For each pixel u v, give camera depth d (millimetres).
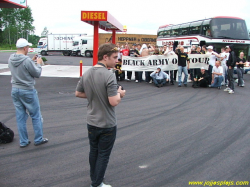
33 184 3301
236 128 5633
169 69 12055
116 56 2875
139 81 12719
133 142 4773
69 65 22547
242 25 17094
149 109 7355
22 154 4211
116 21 15391
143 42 34594
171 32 22656
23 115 4430
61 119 6242
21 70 4137
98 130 2871
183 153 4289
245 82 13336
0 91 9672
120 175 3539
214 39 16641
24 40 4199
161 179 3443
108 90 2746
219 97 9172
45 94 9367
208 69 12070
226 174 3590
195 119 6336
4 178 3441
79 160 4004
